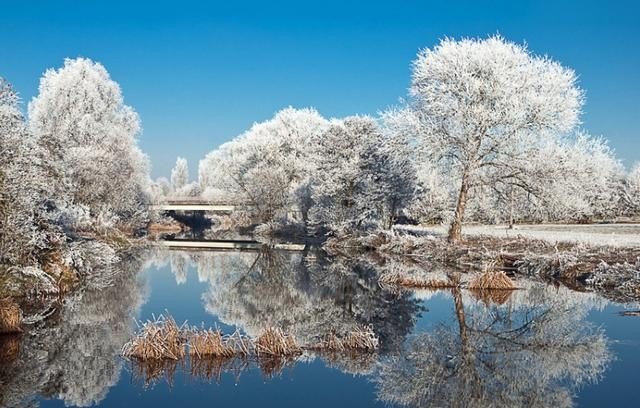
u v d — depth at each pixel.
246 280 29.17
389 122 36.69
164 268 33.12
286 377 12.93
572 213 42.19
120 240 45.09
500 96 33.66
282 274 31.36
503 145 33.81
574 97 33.88
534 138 34.12
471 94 33.97
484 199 38.59
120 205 45.53
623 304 21.16
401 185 44.28
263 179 62.22
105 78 49.84
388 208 45.47
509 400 11.38
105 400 11.31
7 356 14.21
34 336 16.08
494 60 34.34
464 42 35.75
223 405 11.08
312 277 30.11
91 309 19.98
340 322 19.02
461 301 22.28
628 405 10.98
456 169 35.44
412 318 19.45
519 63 34.81
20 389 11.95
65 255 24.27
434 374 13.20
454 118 34.19
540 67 34.94
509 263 30.31
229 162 76.00
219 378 12.77
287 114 71.88
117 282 26.56
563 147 34.09
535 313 19.78
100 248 32.81
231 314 20.17
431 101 35.06
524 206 36.03
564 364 13.88
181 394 11.71
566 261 26.80
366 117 47.59
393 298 23.44
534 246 31.61
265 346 14.86
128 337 16.20
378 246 42.91
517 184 34.38
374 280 28.50
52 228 24.69
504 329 17.62
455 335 16.98
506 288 24.36
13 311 16.33
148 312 19.91
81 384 12.27
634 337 16.25
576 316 19.16
